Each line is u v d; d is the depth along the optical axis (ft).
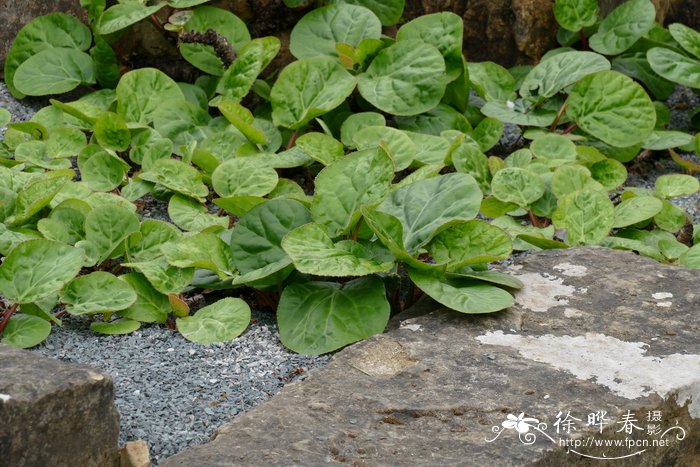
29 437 8.16
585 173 15.76
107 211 13.33
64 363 8.87
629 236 15.53
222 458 8.93
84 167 15.78
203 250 12.76
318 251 11.83
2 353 8.95
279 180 15.44
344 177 12.80
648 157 19.27
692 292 12.47
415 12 20.34
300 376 11.12
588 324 11.75
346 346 11.80
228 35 18.66
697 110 20.35
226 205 13.97
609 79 17.83
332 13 18.76
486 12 20.26
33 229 13.70
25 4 19.24
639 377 10.48
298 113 17.13
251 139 16.66
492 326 11.66
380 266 11.87
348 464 8.87
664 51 19.54
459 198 12.53
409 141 15.80
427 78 17.58
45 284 11.39
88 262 12.91
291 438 9.30
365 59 18.11
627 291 12.52
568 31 20.25
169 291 12.35
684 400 10.40
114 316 12.37
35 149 16.35
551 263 13.29
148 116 17.58
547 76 18.47
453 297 11.76
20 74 18.45
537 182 15.55
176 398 10.57
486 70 19.16
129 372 11.05
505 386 10.30
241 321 12.11
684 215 15.64
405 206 12.69
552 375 10.53
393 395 10.16
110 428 8.84
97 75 18.84
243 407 10.47
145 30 19.02
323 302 12.05
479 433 9.46
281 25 19.43
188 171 15.12
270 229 12.58
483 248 12.31
